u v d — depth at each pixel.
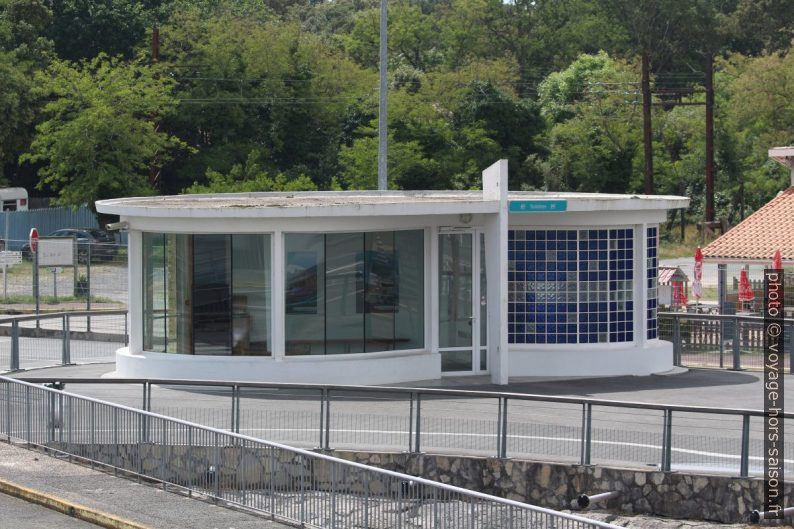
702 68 109.25
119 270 40.12
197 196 27.55
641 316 25.05
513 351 24.39
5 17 73.00
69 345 27.58
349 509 13.37
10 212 63.72
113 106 60.97
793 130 75.38
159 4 82.44
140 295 23.97
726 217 76.94
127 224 23.81
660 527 15.33
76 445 16.77
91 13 77.94
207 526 13.80
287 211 22.47
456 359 24.09
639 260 24.97
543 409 19.53
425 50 104.62
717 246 39.53
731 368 26.33
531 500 16.39
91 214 65.88
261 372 22.73
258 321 23.02
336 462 13.54
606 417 18.61
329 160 74.94
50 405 17.16
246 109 74.50
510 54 101.56
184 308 23.34
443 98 77.38
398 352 23.45
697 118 80.50
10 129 68.69
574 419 18.50
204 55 73.81
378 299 23.38
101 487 15.41
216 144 73.94
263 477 14.37
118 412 16.14
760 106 75.81
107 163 60.72
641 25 109.38
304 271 22.95
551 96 89.00
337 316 23.12
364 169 66.69
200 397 21.61
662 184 79.06
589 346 24.61
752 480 15.39
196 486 15.07
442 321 23.97
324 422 17.62
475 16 103.75
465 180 71.62
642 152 77.62
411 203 22.86
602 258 24.62
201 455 15.04
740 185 77.50
